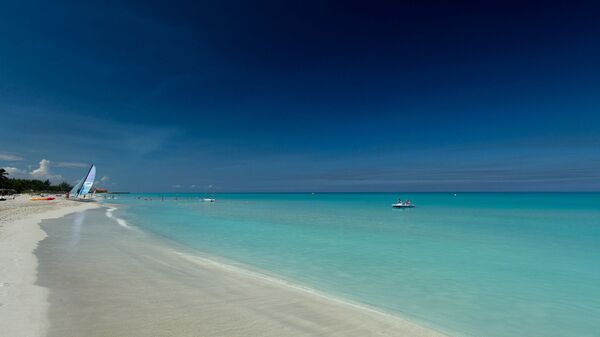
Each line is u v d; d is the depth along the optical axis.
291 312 6.50
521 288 8.76
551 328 6.30
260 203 70.88
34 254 10.69
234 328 5.59
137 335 5.09
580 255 12.91
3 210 28.53
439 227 22.20
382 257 12.60
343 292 8.26
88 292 7.09
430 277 9.80
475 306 7.40
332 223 25.39
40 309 5.89
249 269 10.40
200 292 7.54
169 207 53.50
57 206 41.75
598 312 7.09
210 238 17.20
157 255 11.89
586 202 67.69
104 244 13.82
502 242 16.14
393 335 5.59
